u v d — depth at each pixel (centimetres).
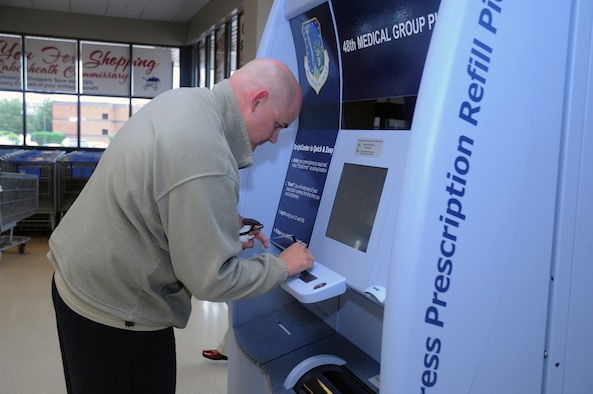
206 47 893
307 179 172
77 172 748
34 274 517
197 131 116
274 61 131
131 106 1018
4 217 561
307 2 158
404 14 128
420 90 96
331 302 181
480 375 104
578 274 111
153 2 851
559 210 107
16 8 940
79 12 962
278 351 166
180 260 119
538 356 111
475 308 101
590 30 104
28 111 980
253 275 126
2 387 275
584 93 105
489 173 98
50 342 339
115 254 123
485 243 100
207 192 114
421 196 93
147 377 136
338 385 139
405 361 97
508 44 96
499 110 97
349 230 144
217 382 282
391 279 97
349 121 157
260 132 132
